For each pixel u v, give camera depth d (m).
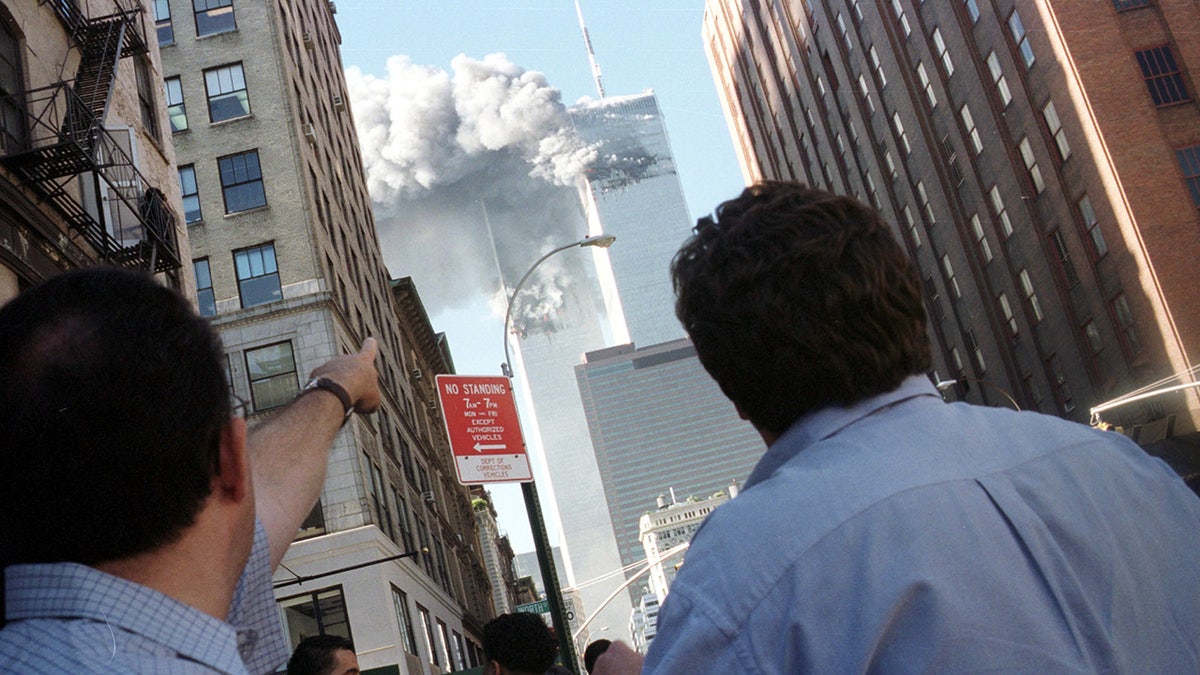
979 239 49.34
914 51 51.72
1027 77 43.16
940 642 1.48
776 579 1.53
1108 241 39.91
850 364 1.76
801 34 64.94
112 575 1.25
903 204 56.09
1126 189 38.47
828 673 1.48
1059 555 1.59
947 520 1.57
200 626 1.25
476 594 59.59
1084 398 43.28
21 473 1.21
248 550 1.40
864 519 1.56
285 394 31.61
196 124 35.09
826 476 1.63
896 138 54.94
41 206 15.38
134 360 1.26
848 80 58.69
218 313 32.69
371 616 28.95
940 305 54.25
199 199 34.16
